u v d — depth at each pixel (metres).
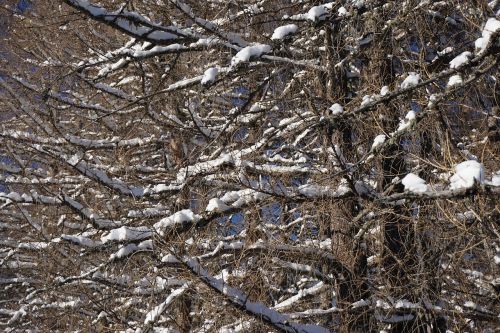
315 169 7.04
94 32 9.90
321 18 6.63
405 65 7.55
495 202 5.70
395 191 7.16
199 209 7.50
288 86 7.58
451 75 5.77
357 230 7.41
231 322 7.17
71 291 9.00
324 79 7.59
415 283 6.58
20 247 9.16
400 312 7.32
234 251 7.12
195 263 6.47
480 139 6.92
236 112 7.21
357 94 7.30
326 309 7.80
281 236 7.29
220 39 7.32
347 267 7.11
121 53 7.51
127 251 7.30
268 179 7.09
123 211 9.11
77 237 8.17
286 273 8.16
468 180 5.16
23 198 8.02
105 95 10.39
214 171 7.20
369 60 7.54
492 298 7.13
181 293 6.92
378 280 7.10
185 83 7.56
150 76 9.66
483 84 6.77
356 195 6.49
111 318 8.51
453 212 5.93
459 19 7.30
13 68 10.03
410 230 6.79
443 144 6.06
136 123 9.59
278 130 7.09
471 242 6.49
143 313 9.07
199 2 8.66
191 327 7.52
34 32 9.85
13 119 10.14
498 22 5.09
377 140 5.93
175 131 8.98
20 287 10.33
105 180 8.22
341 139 6.97
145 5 8.80
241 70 6.48
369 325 7.04
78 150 8.85
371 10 6.85
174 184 8.19
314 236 7.48
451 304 7.20
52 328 9.97
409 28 7.29
